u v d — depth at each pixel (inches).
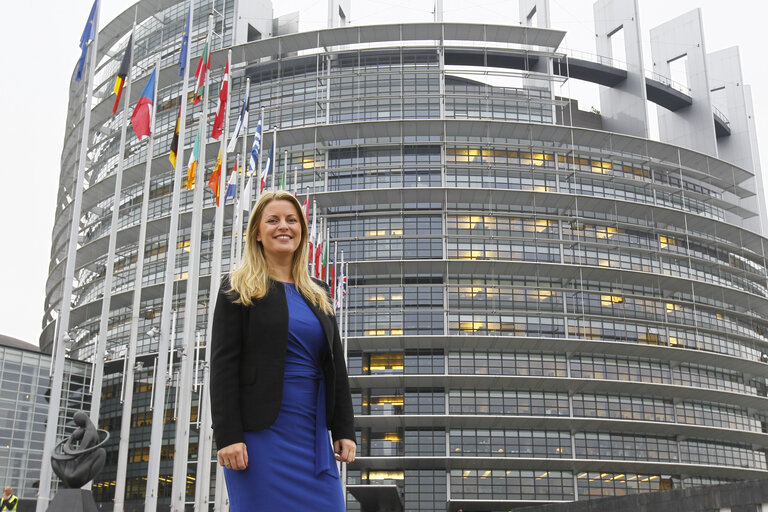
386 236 2903.5
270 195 130.5
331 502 113.1
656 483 2748.5
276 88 3184.1
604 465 2655.0
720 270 3186.5
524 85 3331.7
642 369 2837.1
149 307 3048.7
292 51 3203.7
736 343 3065.9
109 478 2925.7
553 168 3058.6
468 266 2810.0
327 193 2859.3
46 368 2728.8
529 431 2689.5
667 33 3801.7
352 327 2768.2
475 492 2615.7
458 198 2915.8
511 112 3107.8
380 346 2753.4
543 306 2842.0
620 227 3036.4
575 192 3038.9
